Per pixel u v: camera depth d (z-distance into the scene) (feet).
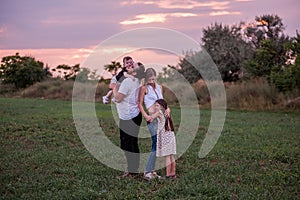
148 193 20.08
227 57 85.97
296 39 66.85
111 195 19.26
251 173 23.67
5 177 22.22
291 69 64.03
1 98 95.81
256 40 90.48
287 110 61.41
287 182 21.74
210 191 19.83
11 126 43.06
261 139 35.53
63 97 94.73
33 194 19.30
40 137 36.55
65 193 19.38
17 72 111.75
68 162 26.35
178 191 19.95
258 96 66.64
